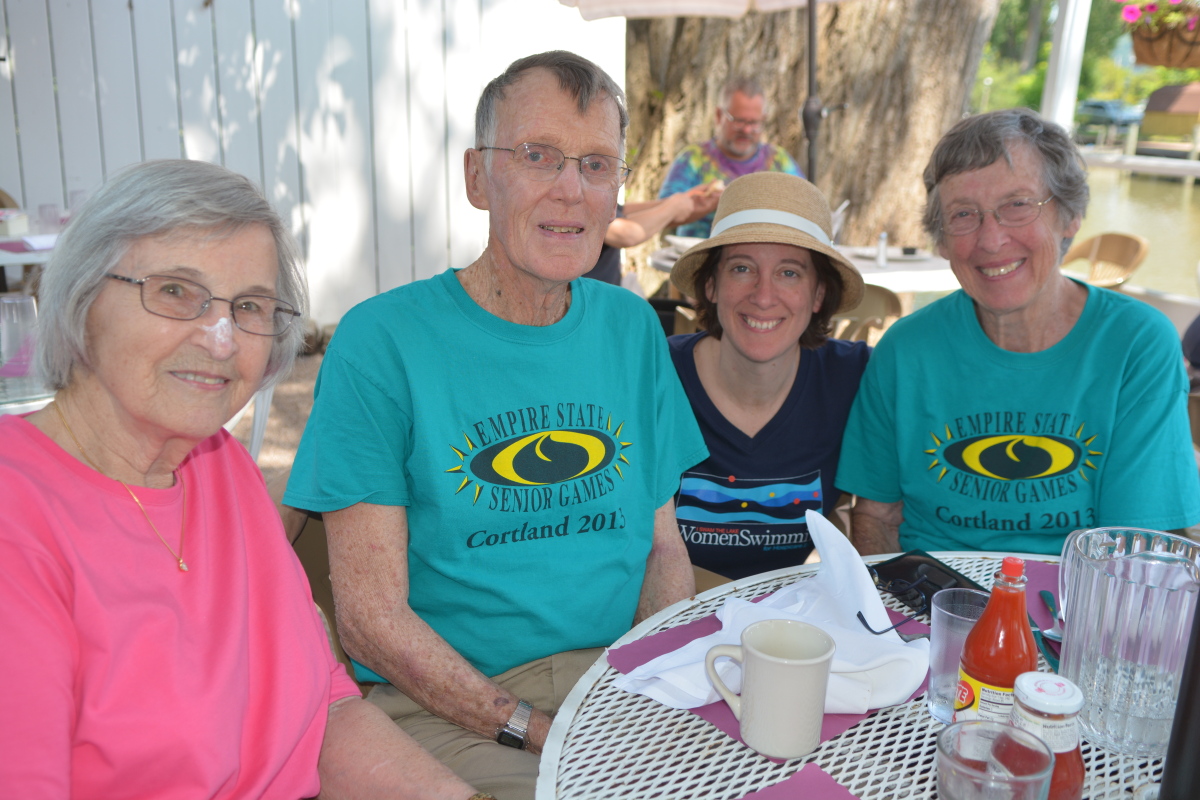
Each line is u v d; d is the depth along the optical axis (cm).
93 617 95
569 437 155
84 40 486
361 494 144
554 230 147
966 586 135
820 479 198
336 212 544
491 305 154
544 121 143
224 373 102
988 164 169
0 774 85
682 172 519
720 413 192
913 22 534
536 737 136
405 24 534
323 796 121
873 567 146
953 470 184
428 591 154
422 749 121
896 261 419
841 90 553
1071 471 176
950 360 183
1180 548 115
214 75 507
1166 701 99
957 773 83
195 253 98
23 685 87
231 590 110
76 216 97
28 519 94
